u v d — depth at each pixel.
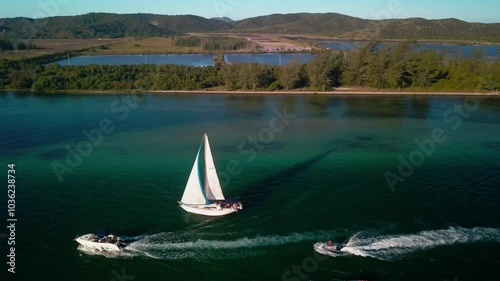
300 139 130.12
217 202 82.94
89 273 64.69
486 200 86.69
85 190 92.00
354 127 144.00
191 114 164.75
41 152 117.12
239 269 65.88
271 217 80.31
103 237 71.44
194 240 73.19
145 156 113.88
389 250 69.88
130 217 80.38
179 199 87.75
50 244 71.81
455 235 73.88
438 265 66.06
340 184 94.88
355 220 79.25
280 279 63.44
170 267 66.31
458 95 194.88
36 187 93.44
